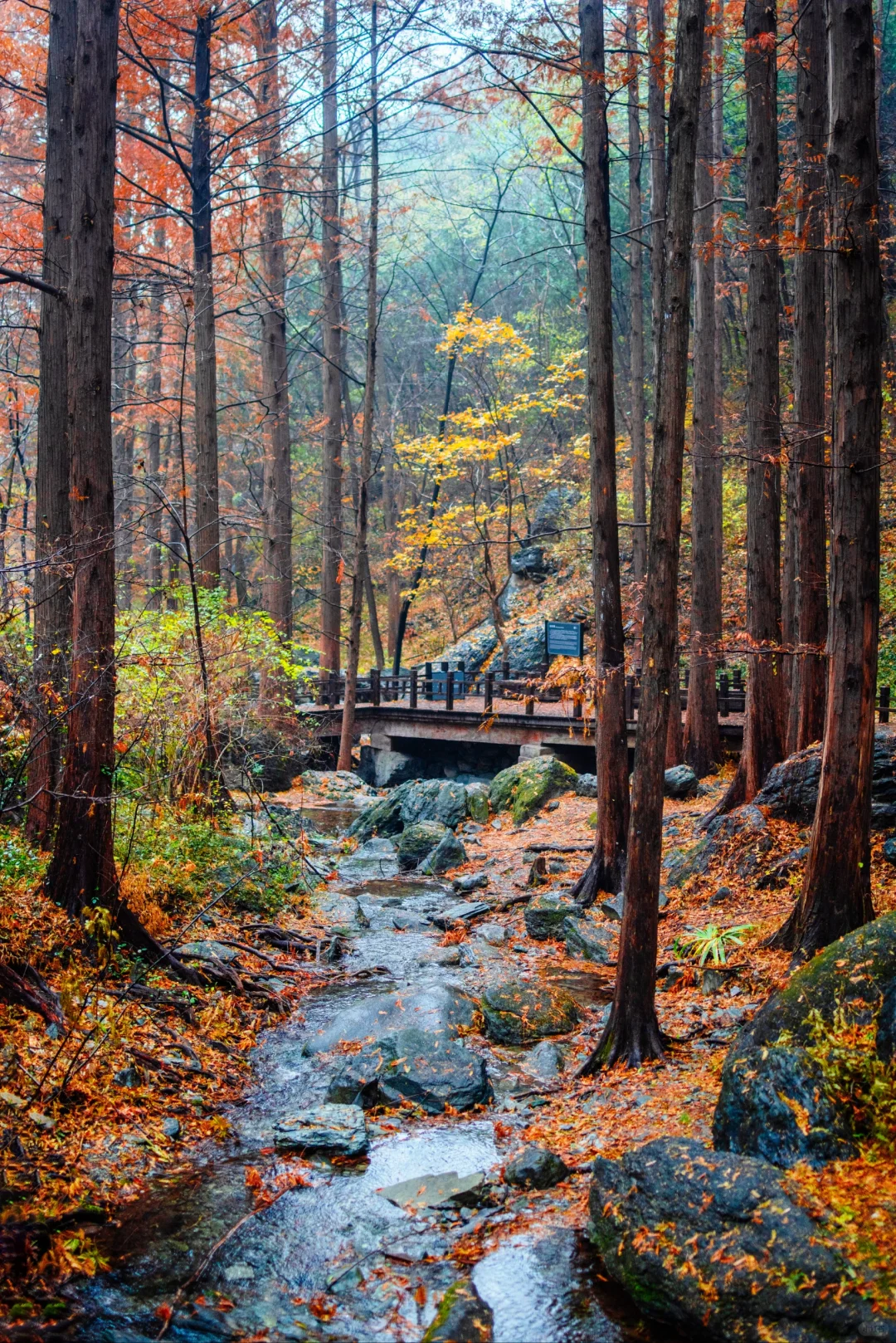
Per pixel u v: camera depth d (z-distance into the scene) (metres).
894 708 16.28
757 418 11.49
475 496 26.81
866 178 6.52
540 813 15.68
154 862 9.17
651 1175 4.21
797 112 10.98
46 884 7.20
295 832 14.41
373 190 20.09
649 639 6.41
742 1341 3.55
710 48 14.45
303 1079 6.52
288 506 21.31
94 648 7.22
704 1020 7.00
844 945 5.32
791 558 13.61
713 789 14.88
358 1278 4.29
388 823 16.14
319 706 24.39
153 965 7.19
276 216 20.28
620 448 29.83
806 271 10.93
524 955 9.54
